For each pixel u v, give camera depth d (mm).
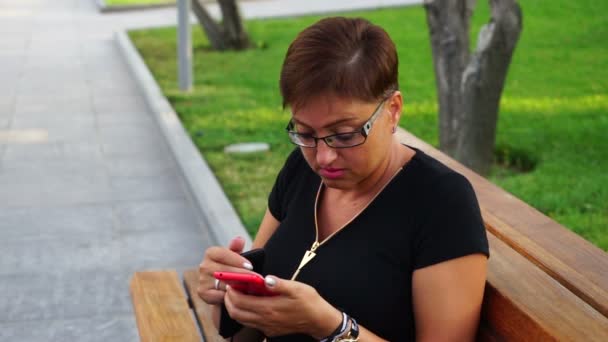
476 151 5805
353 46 1792
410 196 1910
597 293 1896
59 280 4668
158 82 9500
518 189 5500
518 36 5555
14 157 6922
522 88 8484
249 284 1773
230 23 11203
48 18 14523
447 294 1825
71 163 6770
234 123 7629
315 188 2129
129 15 14828
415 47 10789
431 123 7371
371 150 1846
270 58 10648
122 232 5355
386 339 1922
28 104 8727
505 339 1880
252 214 5328
